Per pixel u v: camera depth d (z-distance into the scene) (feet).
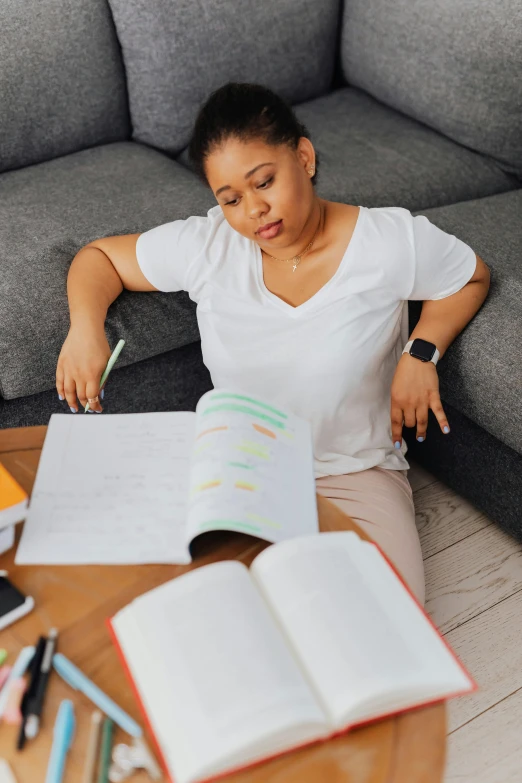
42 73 5.38
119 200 4.97
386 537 3.39
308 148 3.29
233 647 1.93
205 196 5.04
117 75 5.74
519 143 5.48
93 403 3.49
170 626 2.01
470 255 3.72
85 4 5.42
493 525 4.63
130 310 4.28
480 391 3.99
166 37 5.49
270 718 1.79
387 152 5.62
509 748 3.47
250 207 3.14
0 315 4.13
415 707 1.94
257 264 3.57
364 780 1.81
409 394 3.57
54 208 4.87
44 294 4.23
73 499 2.57
